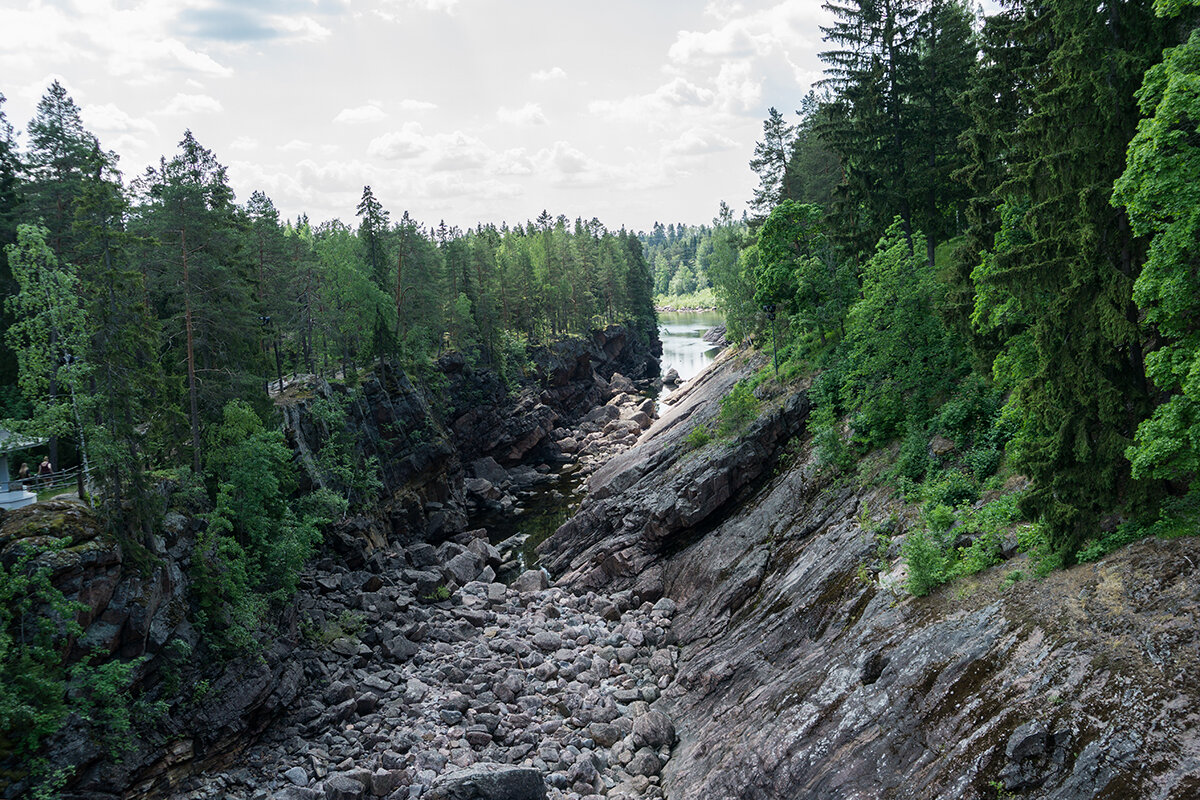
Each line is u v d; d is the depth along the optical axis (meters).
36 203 40.50
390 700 32.34
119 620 23.72
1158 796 13.22
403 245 79.69
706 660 31.11
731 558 37.66
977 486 27.50
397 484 57.41
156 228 39.22
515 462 83.38
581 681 33.28
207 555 29.06
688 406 70.19
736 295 81.75
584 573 45.59
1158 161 15.55
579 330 122.75
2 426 25.62
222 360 42.88
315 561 42.16
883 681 20.83
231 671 27.92
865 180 42.44
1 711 19.27
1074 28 19.62
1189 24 17.98
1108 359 19.20
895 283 34.47
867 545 28.81
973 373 31.42
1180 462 17.36
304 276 62.19
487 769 24.38
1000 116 28.77
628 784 25.73
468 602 43.38
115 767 22.70
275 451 35.25
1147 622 16.38
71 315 26.16
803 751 20.81
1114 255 19.38
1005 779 15.83
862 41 42.91
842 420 39.59
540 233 145.12
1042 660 17.42
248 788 26.14
